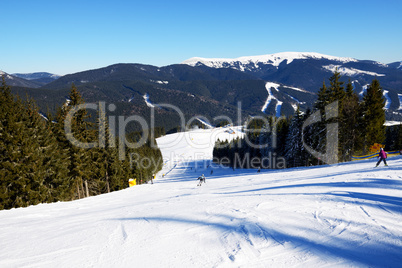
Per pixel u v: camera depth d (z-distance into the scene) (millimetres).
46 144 24875
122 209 11031
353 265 3656
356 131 37062
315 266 3709
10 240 6395
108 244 5324
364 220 5598
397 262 3645
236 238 5109
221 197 11359
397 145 60438
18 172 20406
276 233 5219
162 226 6488
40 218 10570
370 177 12625
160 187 29062
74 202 17531
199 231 5805
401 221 5434
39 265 4410
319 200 7973
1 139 20266
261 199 9164
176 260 4230
